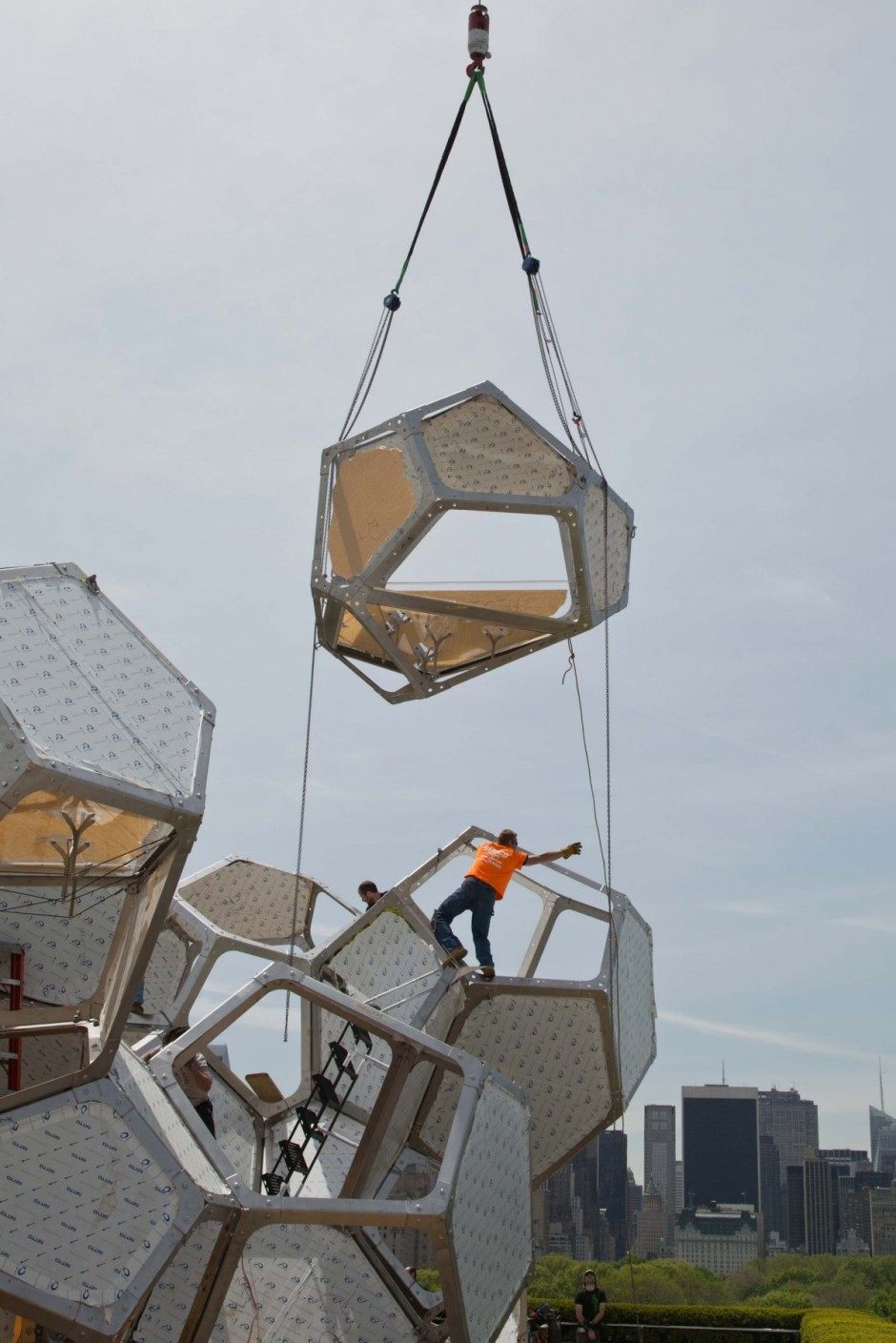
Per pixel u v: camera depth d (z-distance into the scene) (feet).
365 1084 74.28
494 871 72.59
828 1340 97.45
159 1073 55.21
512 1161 64.44
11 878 57.93
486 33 77.97
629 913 78.95
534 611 73.97
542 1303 107.55
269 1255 59.67
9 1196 47.24
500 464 67.87
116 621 53.67
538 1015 74.13
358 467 69.67
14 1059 58.44
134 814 50.44
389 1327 60.95
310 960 75.56
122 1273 48.21
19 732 45.52
